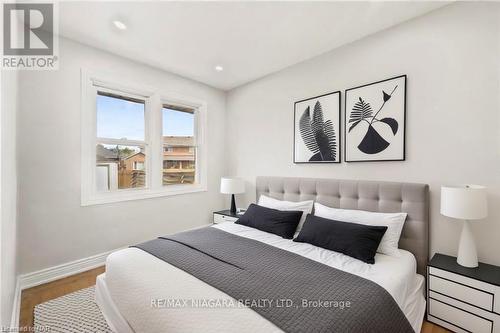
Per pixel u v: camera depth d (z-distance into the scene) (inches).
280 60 118.2
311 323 40.9
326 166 110.0
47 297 83.4
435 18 79.7
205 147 152.9
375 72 94.0
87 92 104.2
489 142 70.3
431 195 80.7
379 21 86.4
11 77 65.3
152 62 121.3
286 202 111.8
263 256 69.7
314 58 114.4
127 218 118.6
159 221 131.6
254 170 145.6
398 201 85.3
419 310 68.2
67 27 91.0
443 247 78.3
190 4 77.4
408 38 85.6
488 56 70.5
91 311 75.4
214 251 72.2
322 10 80.3
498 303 58.1
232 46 104.9
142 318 49.2
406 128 85.8
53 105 95.3
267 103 137.2
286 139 127.5
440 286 68.1
